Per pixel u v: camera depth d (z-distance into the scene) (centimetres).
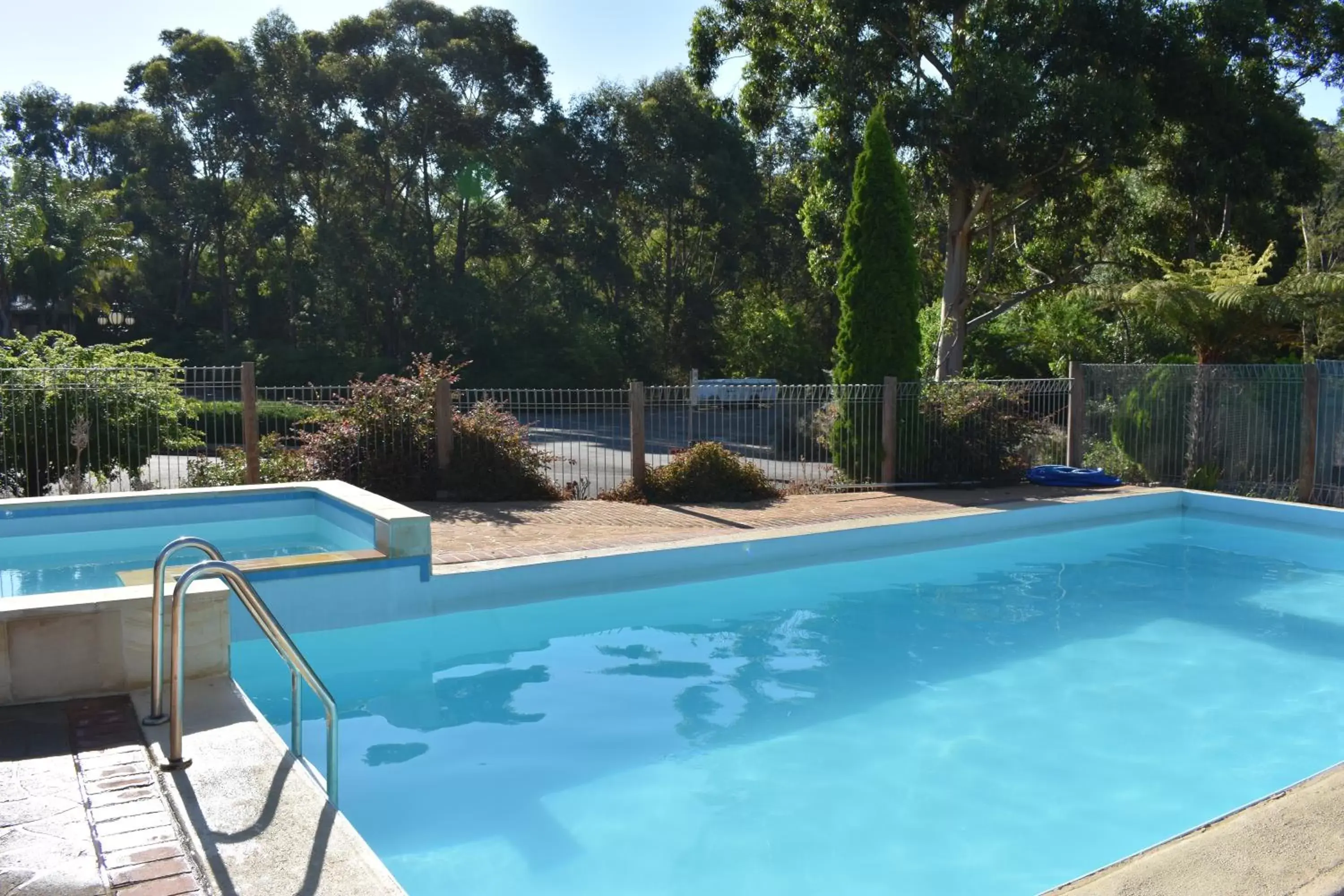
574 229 3900
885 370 1315
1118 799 465
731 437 1836
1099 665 663
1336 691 615
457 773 485
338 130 3650
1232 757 514
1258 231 2141
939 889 383
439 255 4125
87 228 3750
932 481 1299
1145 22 1875
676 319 4097
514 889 378
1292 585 884
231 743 372
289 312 4059
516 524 964
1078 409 1403
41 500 831
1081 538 1082
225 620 447
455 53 3619
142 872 278
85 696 421
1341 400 1183
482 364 3700
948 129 1855
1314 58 2153
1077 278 2350
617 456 1748
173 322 4138
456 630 724
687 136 3853
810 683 624
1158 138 2112
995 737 538
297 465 1099
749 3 2186
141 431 1063
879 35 2009
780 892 379
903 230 1321
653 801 458
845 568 921
